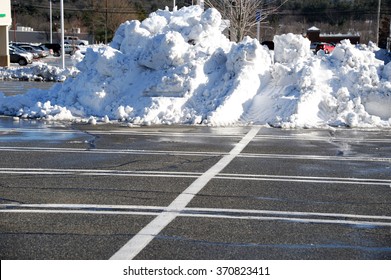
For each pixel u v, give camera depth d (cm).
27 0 10531
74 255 575
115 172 958
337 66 1705
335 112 1556
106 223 681
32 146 1195
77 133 1373
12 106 1728
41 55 5931
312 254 587
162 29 1820
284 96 1586
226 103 1542
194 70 1628
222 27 2181
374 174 975
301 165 1036
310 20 8969
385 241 634
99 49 1780
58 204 761
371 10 8775
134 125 1496
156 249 595
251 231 659
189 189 848
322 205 775
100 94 1666
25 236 632
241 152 1152
